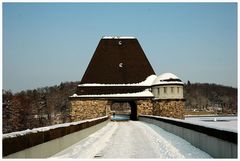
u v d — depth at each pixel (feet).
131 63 245.24
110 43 251.19
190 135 64.13
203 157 45.34
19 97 328.29
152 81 236.84
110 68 241.76
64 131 56.75
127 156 47.60
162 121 117.08
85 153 51.13
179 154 48.83
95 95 225.97
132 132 98.22
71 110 222.69
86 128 82.99
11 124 276.82
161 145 61.26
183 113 219.20
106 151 53.42
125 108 575.38
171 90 217.56
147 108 223.30
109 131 104.27
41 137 42.60
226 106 616.39
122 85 233.14
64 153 51.26
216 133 43.52
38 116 390.01
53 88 555.69
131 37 254.47
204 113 425.69
